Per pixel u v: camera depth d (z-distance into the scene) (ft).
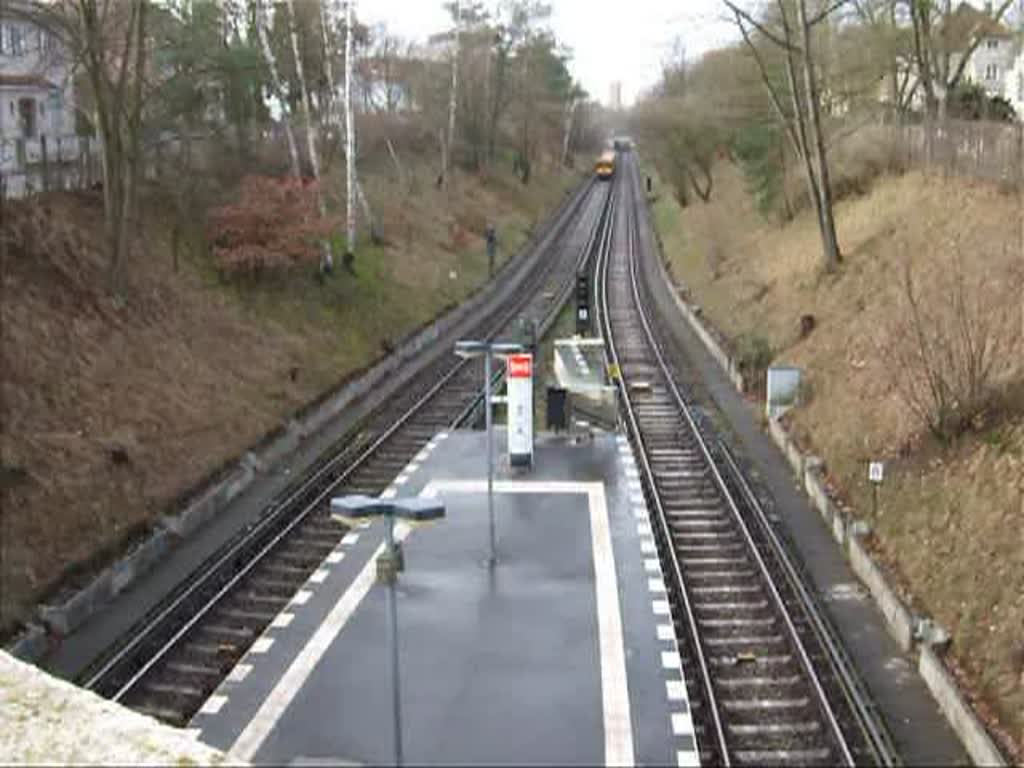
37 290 86.43
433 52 292.81
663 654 48.98
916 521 63.00
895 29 146.82
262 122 153.79
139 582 64.64
